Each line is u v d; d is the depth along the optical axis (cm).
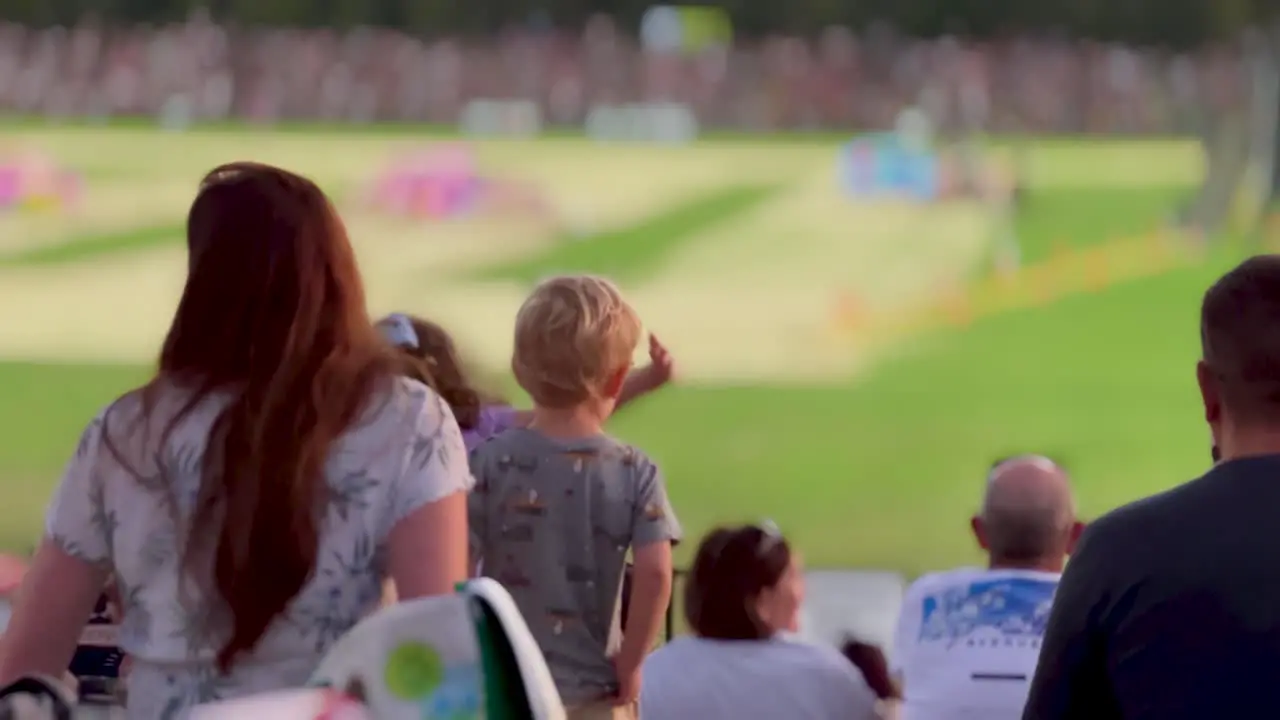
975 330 5494
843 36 11831
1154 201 7488
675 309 5881
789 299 6031
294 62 10988
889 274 6334
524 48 11519
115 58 10931
